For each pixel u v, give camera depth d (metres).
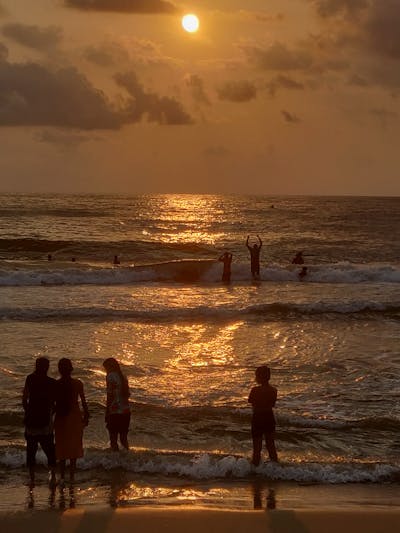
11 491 10.02
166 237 69.75
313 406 14.68
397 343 21.48
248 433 12.86
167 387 15.83
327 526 8.55
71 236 67.25
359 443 12.45
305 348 20.55
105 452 11.31
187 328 23.36
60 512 8.93
